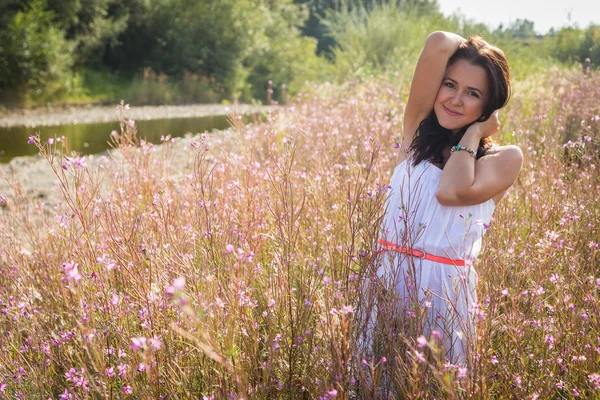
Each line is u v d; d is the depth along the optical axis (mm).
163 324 2342
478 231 2482
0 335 2682
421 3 20156
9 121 17625
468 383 2012
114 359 2396
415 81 2598
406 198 2559
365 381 2035
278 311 2461
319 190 3539
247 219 3062
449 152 2596
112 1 26797
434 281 2451
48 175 9234
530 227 3418
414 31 16891
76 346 2496
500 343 2416
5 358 2467
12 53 20359
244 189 3291
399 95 8648
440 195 2393
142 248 2754
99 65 26922
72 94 22938
